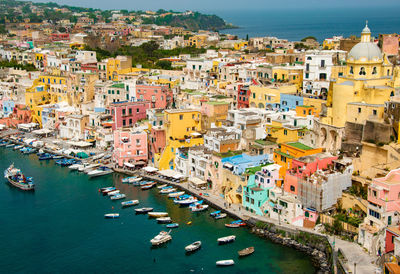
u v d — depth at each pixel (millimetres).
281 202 134750
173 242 130625
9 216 148750
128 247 129250
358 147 138875
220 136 162625
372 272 106438
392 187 115250
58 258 125000
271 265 118250
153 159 184500
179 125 180125
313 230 128000
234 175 148625
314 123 154625
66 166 194625
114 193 162500
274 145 157000
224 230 136000
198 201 153375
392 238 109062
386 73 158000
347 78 149875
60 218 146875
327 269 114375
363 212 125625
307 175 131750
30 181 173500
